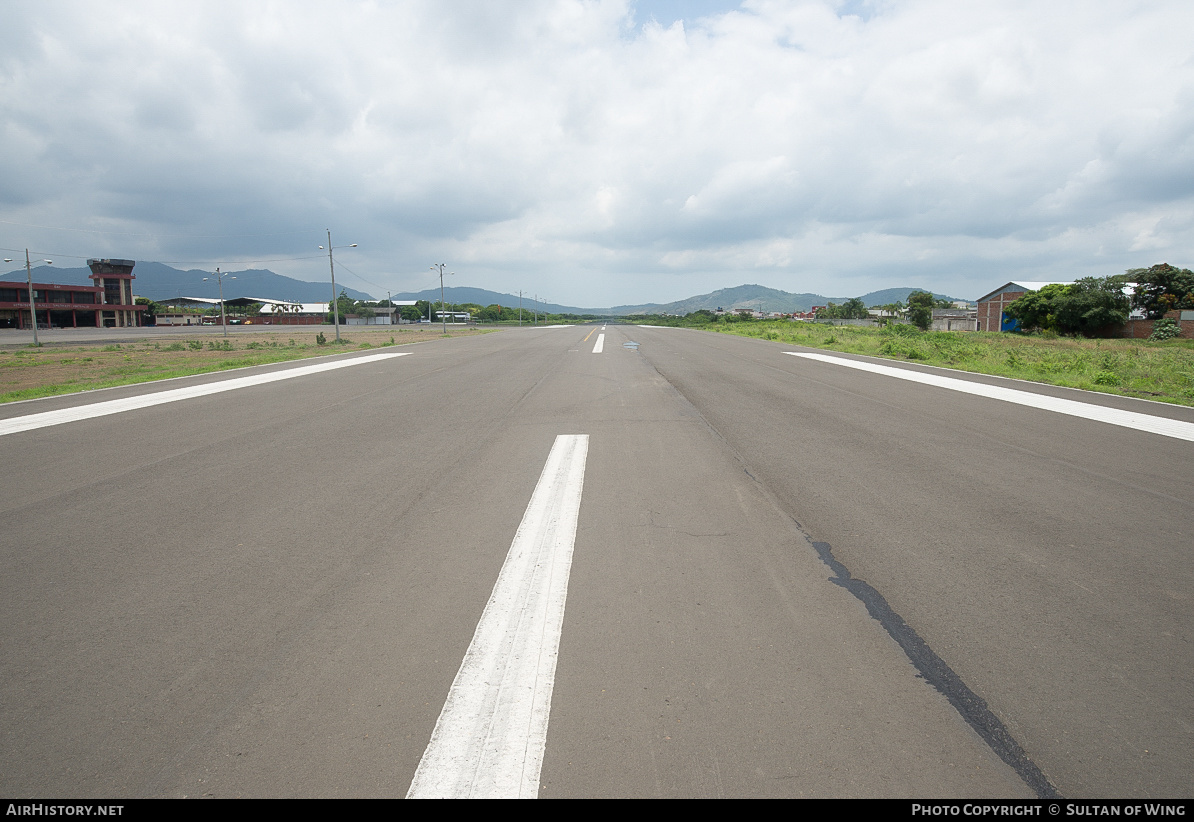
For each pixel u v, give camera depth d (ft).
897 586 10.39
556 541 12.41
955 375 41.73
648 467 18.17
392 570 11.14
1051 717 7.13
